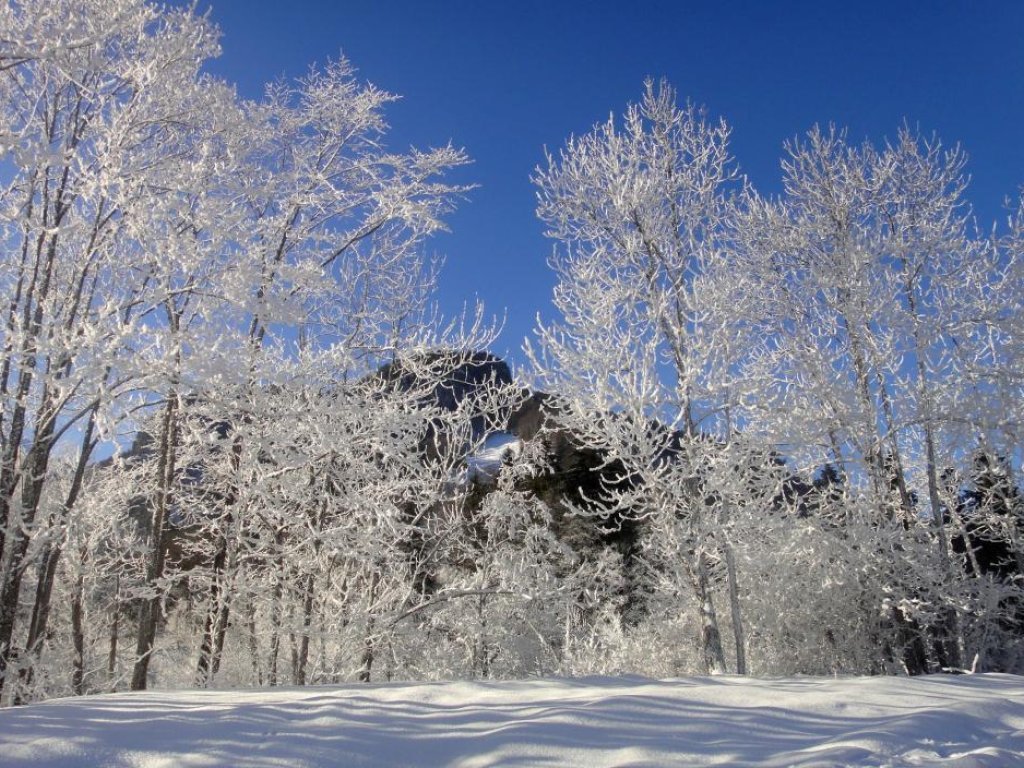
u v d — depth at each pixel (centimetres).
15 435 651
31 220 674
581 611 1320
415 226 927
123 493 1043
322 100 982
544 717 405
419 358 981
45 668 747
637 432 879
